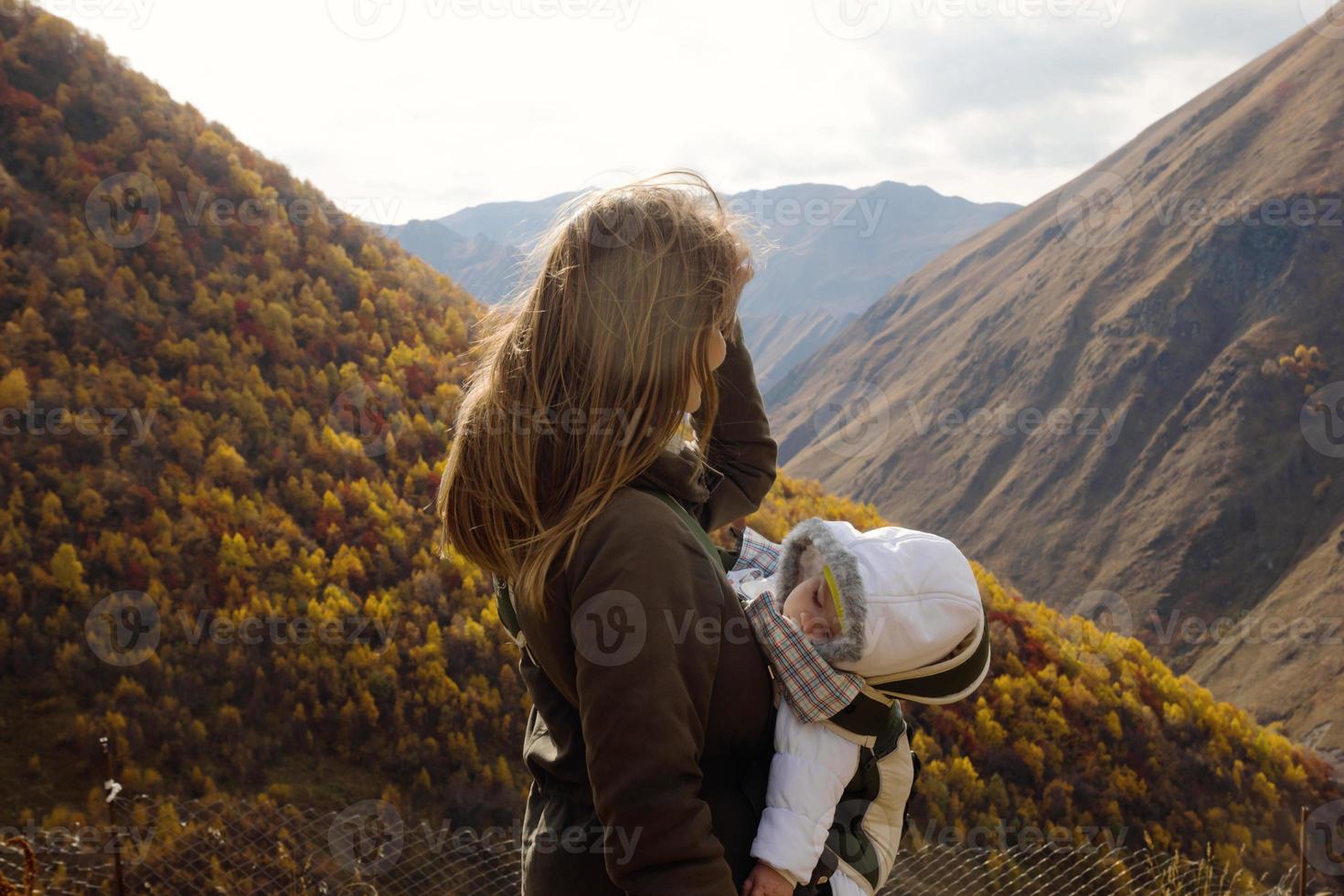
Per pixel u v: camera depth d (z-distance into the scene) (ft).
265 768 75.66
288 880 17.76
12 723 77.87
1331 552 255.09
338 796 73.51
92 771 74.64
